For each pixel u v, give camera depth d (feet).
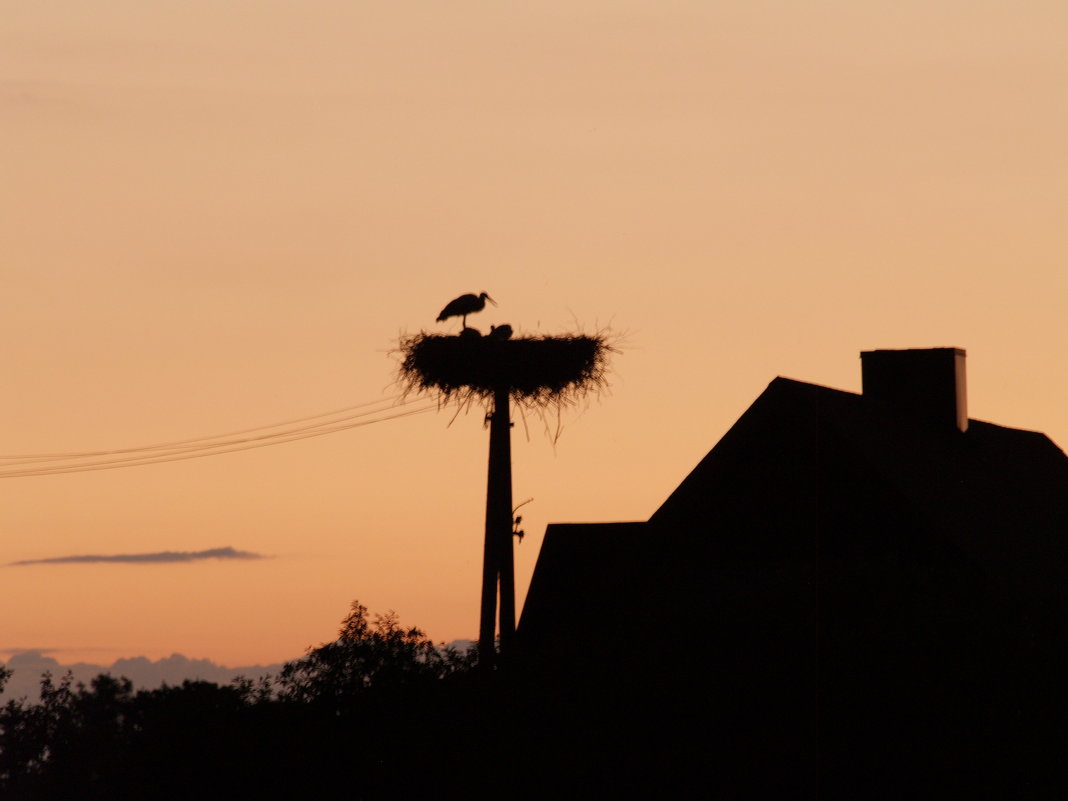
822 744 205.46
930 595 220.43
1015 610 213.46
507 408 228.63
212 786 198.59
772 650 214.90
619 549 287.07
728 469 242.17
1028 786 194.08
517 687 207.21
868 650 207.21
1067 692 196.95
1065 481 292.61
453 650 207.72
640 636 219.61
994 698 198.39
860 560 229.45
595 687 209.36
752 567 236.22
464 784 196.54
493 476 227.20
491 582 224.74
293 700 202.39
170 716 205.77
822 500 235.20
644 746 206.49
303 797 196.34
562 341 227.81
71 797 286.66
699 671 212.64
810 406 238.68
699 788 205.77
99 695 305.73
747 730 208.85
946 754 199.00
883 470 231.50
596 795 202.39
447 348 227.40
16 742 298.56
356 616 206.49
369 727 197.36
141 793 203.00
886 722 203.31
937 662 203.21
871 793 201.46
